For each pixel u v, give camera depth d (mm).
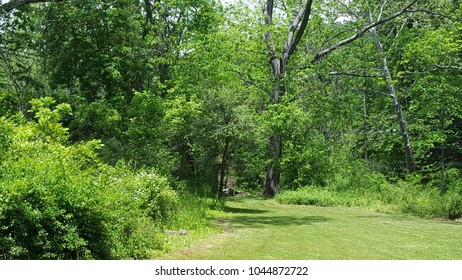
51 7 25406
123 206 11062
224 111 21828
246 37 31828
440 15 31375
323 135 36500
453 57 31750
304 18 31078
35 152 10844
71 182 8641
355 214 21516
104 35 26031
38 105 15211
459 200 20312
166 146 23453
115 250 9375
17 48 26859
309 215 20781
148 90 25672
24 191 7859
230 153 22906
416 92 35094
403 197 24844
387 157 39500
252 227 16062
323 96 31828
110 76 25203
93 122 23781
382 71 33812
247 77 35344
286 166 32531
